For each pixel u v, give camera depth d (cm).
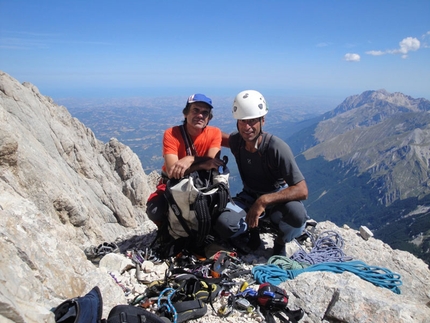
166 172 219
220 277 182
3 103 772
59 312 114
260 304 161
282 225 206
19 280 112
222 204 199
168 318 149
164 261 209
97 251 222
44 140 820
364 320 153
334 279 181
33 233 141
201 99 199
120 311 121
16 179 440
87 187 932
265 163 209
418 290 218
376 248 249
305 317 164
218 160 205
